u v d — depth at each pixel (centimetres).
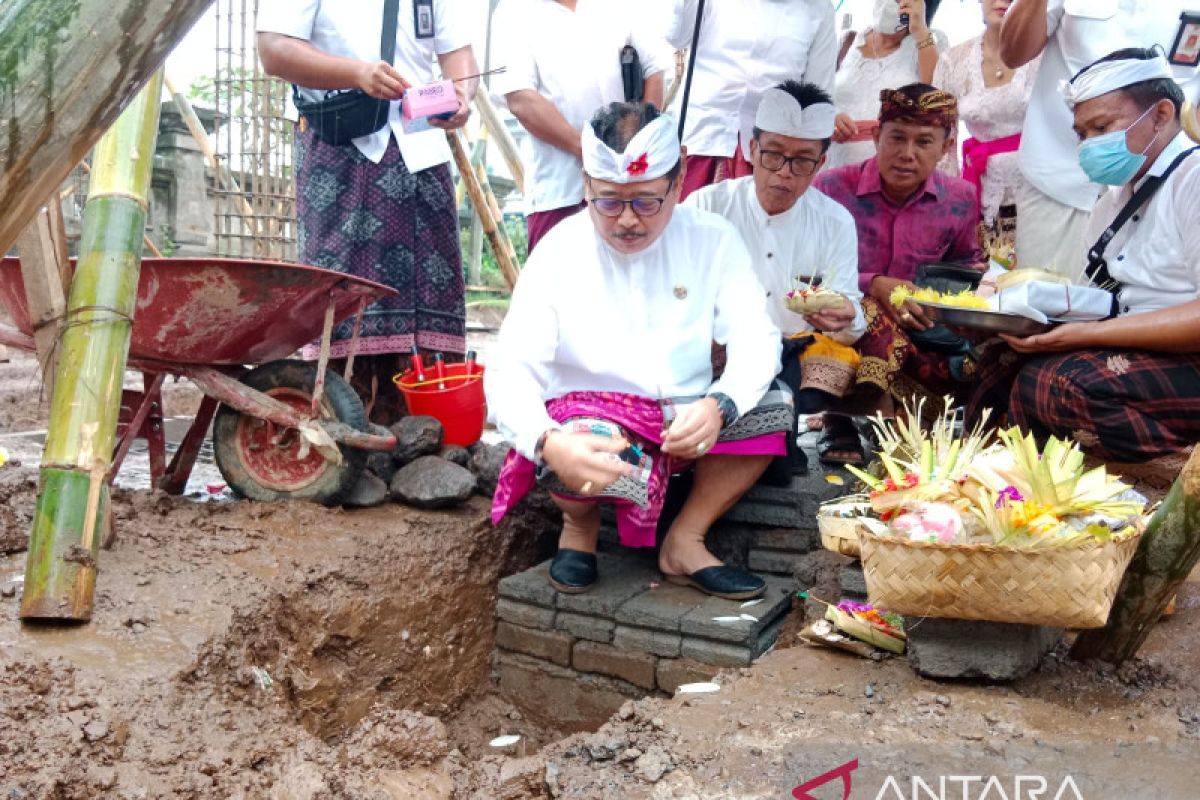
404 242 420
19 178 83
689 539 342
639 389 321
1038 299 319
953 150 514
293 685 300
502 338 317
